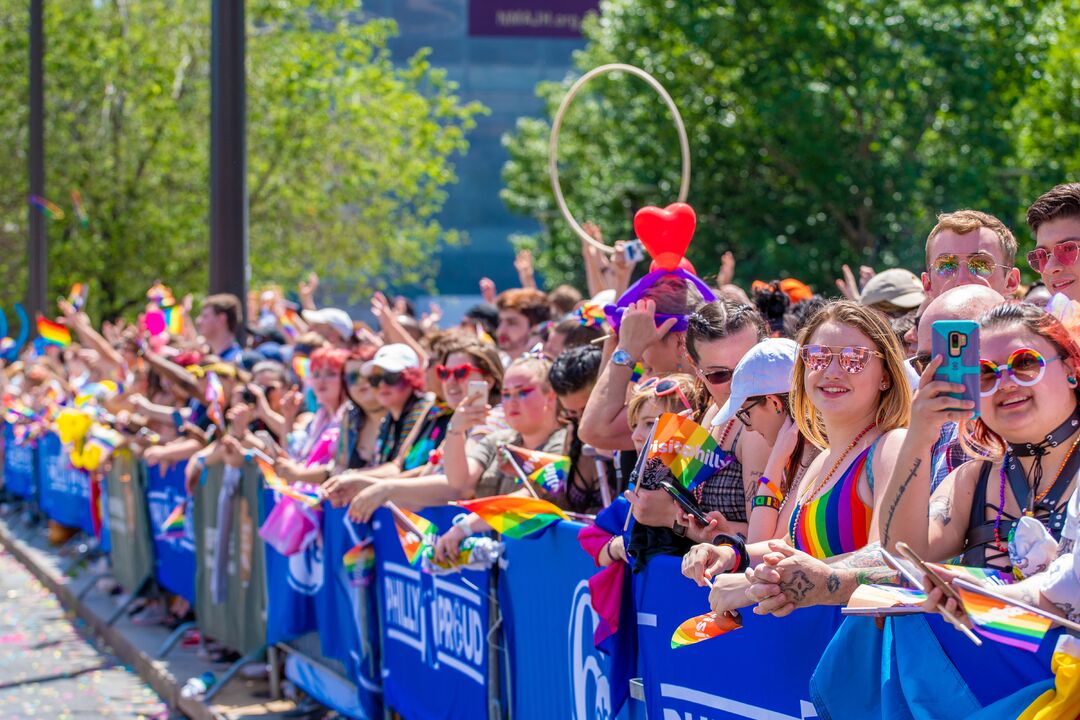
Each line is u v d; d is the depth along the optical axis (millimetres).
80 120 38250
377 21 45125
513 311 9922
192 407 12250
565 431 6918
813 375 4273
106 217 37688
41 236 27156
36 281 27219
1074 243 5051
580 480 6727
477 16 75062
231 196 13672
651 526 5102
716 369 5188
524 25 75375
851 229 32531
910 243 31047
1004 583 3541
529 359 7035
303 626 9133
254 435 10281
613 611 5281
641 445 5488
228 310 12867
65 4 38438
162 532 12141
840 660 3848
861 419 4285
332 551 8773
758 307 7238
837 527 4238
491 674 6660
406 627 7891
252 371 12000
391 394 8531
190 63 39594
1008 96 32406
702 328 5219
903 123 31609
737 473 5023
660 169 35281
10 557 19750
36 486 20969
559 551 5930
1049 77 32781
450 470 7055
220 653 11297
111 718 10219
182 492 12039
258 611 9914
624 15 35250
